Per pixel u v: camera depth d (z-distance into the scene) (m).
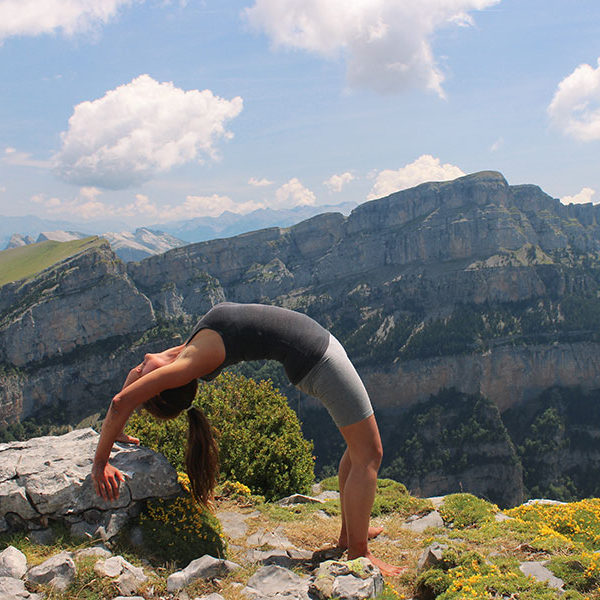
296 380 2.43
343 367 2.40
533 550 2.75
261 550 2.84
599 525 3.28
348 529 2.53
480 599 2.18
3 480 2.70
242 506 3.47
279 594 2.26
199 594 2.33
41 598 2.19
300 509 3.55
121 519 2.70
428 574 2.41
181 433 4.63
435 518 3.42
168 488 2.86
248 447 4.68
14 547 2.46
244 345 2.34
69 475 2.71
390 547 2.97
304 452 5.14
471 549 2.82
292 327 2.38
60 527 2.65
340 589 2.20
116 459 2.90
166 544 2.67
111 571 2.33
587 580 2.39
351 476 2.49
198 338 2.34
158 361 2.45
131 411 2.35
